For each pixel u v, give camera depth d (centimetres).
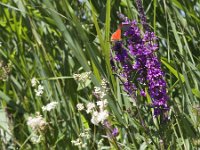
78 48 222
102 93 215
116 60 216
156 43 218
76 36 223
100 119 203
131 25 217
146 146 220
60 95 238
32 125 204
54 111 236
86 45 220
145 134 218
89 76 221
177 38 233
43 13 242
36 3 243
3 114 238
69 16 222
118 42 216
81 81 230
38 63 243
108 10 219
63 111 237
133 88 216
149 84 216
